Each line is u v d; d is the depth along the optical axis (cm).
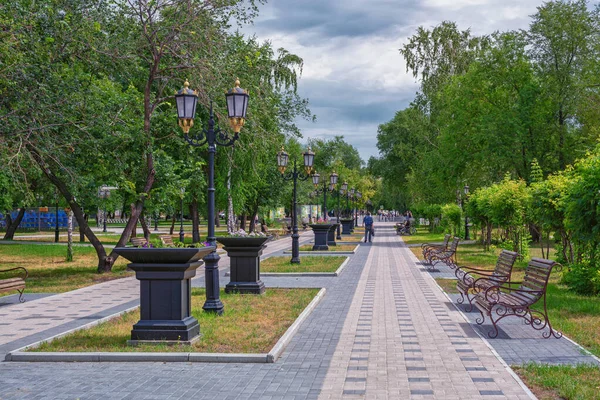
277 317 1050
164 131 2219
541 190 1557
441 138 3909
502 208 2227
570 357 750
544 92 3431
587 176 1240
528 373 666
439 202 5275
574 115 3494
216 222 6875
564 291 1402
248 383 640
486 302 970
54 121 1591
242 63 2303
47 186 2459
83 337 880
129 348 796
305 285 1588
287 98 3459
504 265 1169
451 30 4566
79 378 667
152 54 2047
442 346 823
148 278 834
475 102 3684
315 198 7950
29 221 6631
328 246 3447
